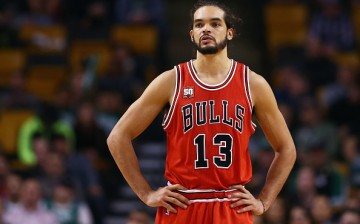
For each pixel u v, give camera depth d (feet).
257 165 112.88
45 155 113.09
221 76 52.42
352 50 147.74
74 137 119.75
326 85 137.39
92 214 111.75
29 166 118.73
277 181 53.26
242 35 159.94
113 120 124.26
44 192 107.34
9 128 125.39
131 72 133.49
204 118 51.72
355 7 159.02
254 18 162.09
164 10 159.22
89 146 119.85
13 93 128.77
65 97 128.36
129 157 52.80
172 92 52.49
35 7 150.00
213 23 51.96
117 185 120.98
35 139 114.83
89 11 148.15
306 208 104.83
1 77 140.05
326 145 120.67
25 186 102.37
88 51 141.79
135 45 145.18
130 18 148.97
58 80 138.31
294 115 123.44
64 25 147.33
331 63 139.54
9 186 106.63
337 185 110.73
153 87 52.70
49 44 143.74
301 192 107.34
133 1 150.00
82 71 134.21
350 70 135.23
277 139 53.72
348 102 128.47
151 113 52.80
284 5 160.45
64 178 108.58
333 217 107.24
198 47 51.90
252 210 51.80
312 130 121.19
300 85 131.23
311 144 114.52
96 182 114.93
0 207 100.48
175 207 51.72
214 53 51.80
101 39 143.33
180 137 51.90
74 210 106.73
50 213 104.12
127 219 116.47
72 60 141.59
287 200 105.40
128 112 53.11
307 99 130.31
